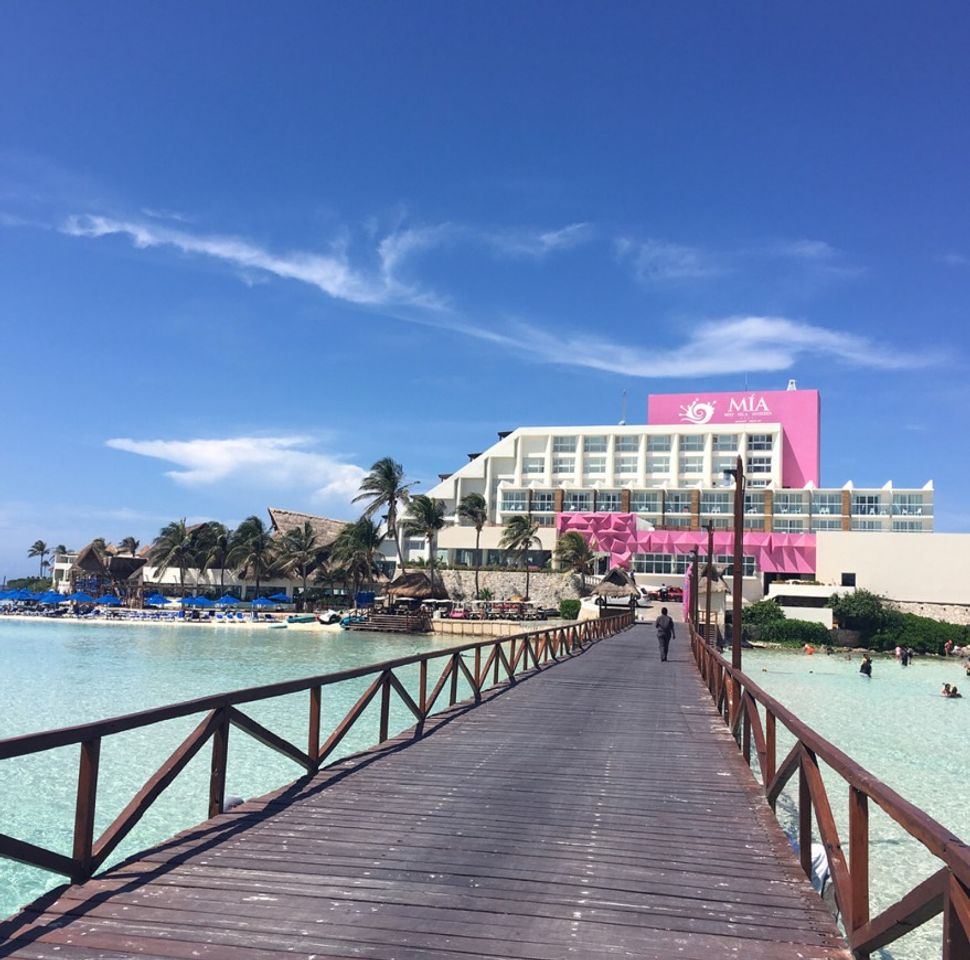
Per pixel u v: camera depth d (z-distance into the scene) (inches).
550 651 1029.8
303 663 1584.6
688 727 537.6
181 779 617.3
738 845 275.1
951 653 2532.0
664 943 193.6
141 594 3622.0
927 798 685.9
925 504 3479.3
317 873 233.8
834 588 2817.4
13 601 3587.6
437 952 184.1
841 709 1267.2
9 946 179.9
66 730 203.0
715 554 3476.9
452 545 3646.7
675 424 4200.3
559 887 229.6
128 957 175.5
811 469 4015.8
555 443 4138.8
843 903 190.1
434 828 284.5
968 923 118.6
